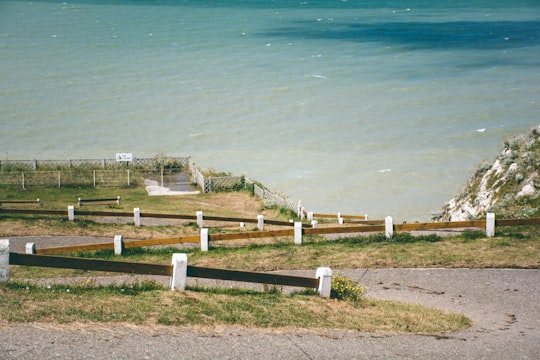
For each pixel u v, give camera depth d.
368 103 104.06
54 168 55.62
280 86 117.12
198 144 83.06
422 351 11.52
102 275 18.77
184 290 14.21
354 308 14.33
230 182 50.19
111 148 80.44
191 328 11.74
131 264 13.91
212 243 25.36
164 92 112.19
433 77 125.44
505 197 27.80
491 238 22.00
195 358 10.27
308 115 97.00
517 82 118.50
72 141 83.12
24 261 13.45
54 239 25.83
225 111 99.56
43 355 9.81
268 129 89.81
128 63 139.88
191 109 100.62
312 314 13.45
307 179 68.31
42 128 88.88
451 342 12.20
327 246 22.23
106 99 106.62
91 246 21.28
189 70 132.50
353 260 19.95
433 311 14.60
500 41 175.88
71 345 10.32
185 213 37.12
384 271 18.81
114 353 10.16
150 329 11.45
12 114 95.75
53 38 178.38
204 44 169.00
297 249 21.81
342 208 59.12
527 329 13.41
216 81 121.50
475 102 103.12
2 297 12.35
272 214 40.28
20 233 26.41
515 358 11.37
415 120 92.88
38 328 10.91
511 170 29.09
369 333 12.49
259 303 13.86
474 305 15.48
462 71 131.75
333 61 144.38
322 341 11.72
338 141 83.06
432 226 22.69
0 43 167.50
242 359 10.43
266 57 149.50
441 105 101.81
